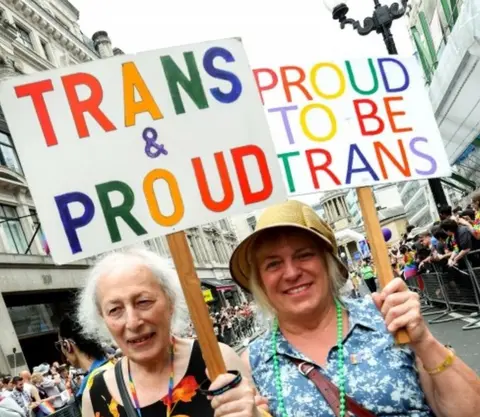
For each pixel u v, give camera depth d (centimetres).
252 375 211
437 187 930
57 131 196
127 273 208
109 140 199
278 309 207
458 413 172
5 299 1786
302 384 194
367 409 183
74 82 199
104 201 196
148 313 205
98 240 194
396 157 221
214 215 200
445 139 1794
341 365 191
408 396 183
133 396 213
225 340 1745
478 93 1338
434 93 1543
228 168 203
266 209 210
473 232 779
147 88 203
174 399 207
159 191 198
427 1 2017
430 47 2089
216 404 166
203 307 178
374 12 822
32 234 2022
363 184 215
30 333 1873
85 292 225
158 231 195
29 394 830
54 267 2006
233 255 216
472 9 1034
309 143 219
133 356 207
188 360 215
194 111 204
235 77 209
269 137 207
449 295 925
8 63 2195
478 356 562
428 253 1098
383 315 179
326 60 227
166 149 201
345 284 215
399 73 231
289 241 201
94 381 227
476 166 2055
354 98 225
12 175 1969
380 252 193
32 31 2602
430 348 173
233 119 206
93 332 240
